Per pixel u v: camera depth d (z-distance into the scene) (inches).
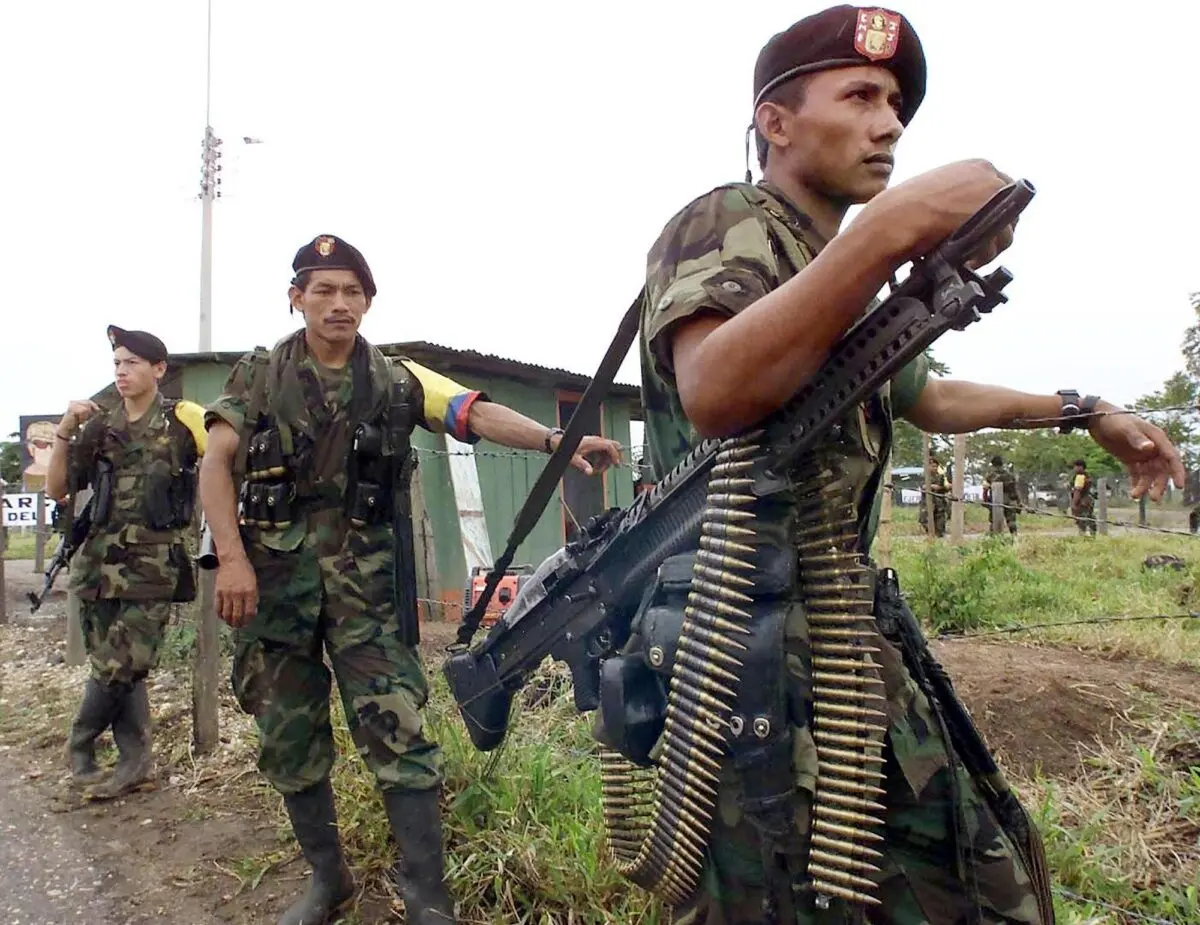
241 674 114.2
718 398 50.7
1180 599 323.6
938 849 61.2
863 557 64.4
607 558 76.3
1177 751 148.1
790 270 58.7
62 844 142.6
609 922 102.2
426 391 118.3
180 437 167.2
